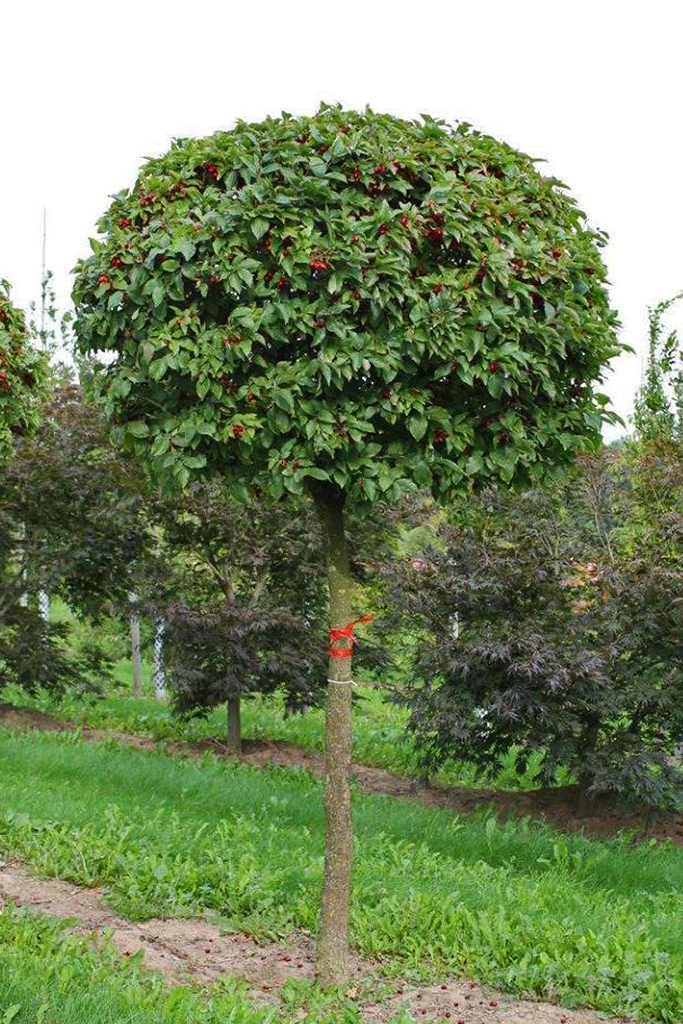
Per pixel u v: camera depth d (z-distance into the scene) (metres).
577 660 8.53
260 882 6.21
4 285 8.13
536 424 5.00
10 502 12.02
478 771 9.99
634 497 9.66
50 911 5.57
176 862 6.40
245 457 4.68
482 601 9.52
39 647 12.45
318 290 4.67
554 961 5.35
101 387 5.01
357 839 7.82
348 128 4.95
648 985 5.11
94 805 7.83
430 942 5.63
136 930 5.49
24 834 6.73
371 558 11.28
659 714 9.22
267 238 4.68
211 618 11.10
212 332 4.58
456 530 9.66
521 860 7.84
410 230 4.68
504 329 4.77
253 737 13.34
